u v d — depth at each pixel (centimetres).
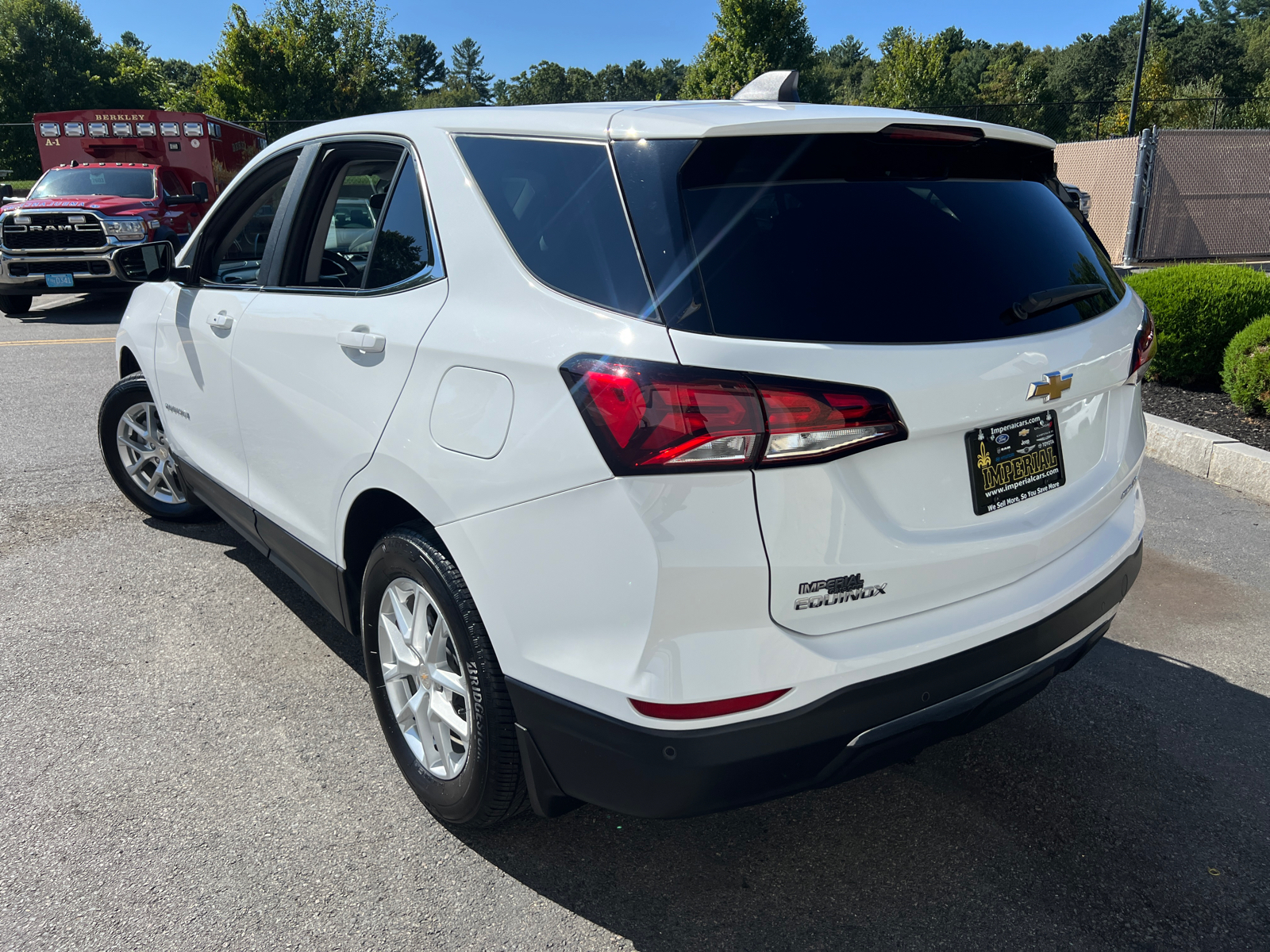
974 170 227
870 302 187
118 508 493
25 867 236
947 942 215
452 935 217
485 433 204
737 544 175
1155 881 235
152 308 403
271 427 296
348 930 217
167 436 406
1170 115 4116
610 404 178
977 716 213
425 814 259
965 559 203
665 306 178
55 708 308
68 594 392
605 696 187
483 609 210
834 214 194
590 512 184
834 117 198
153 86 5881
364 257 282
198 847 244
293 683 325
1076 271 233
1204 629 368
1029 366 205
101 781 271
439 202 238
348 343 249
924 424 187
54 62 5478
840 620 188
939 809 263
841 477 183
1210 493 522
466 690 224
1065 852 246
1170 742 295
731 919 222
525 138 221
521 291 207
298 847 245
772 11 3450
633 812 194
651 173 190
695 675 178
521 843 248
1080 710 312
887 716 194
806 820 259
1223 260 1548
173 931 216
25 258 1161
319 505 274
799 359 175
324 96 4106
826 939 216
